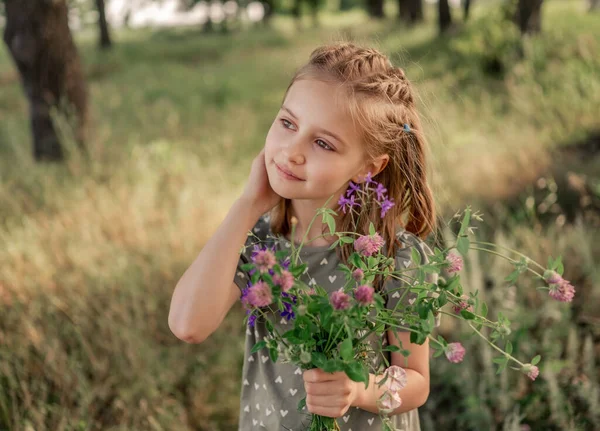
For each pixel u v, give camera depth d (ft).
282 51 53.57
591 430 7.68
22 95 35.45
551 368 8.25
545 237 11.60
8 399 8.48
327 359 3.57
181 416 8.66
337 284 4.54
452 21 44.52
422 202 4.85
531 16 28.32
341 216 4.53
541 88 21.29
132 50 59.93
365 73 4.19
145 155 17.78
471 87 25.29
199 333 4.21
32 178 15.92
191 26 95.30
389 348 3.63
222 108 29.81
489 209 13.91
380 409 3.69
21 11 17.76
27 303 10.00
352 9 131.64
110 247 11.73
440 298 3.54
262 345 3.54
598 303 9.68
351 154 4.04
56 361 8.87
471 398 8.03
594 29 27.99
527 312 9.45
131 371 8.96
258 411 4.91
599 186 12.29
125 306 10.03
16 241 11.78
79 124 18.61
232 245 4.35
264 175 4.57
